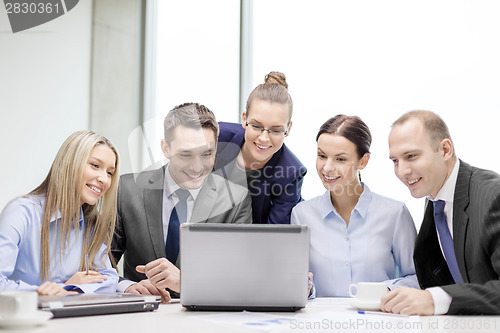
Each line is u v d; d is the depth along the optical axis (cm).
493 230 141
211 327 97
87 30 306
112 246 195
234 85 288
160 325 99
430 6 237
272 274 121
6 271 151
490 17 225
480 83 226
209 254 122
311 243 207
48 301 109
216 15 295
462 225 152
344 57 255
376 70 247
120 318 110
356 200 207
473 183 154
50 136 296
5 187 288
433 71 235
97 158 165
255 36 283
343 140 204
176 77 302
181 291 121
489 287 122
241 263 122
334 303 148
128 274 198
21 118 293
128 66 309
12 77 293
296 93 265
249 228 122
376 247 201
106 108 305
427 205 173
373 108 246
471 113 226
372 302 127
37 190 171
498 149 220
